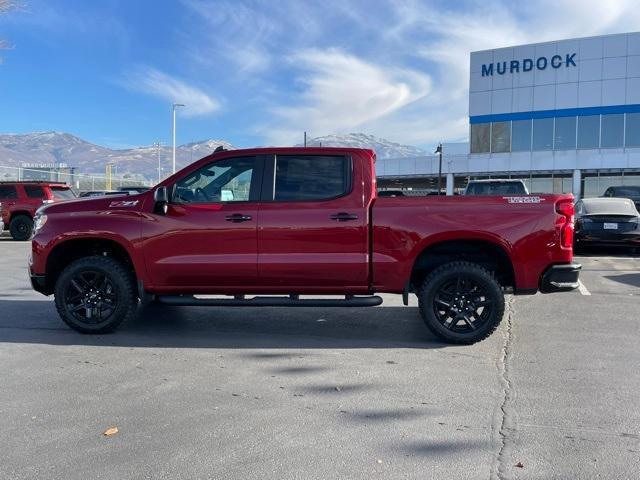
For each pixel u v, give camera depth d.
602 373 5.06
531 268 5.89
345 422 4.02
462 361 5.46
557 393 4.58
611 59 34.03
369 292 6.10
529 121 36.47
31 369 5.20
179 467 3.38
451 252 6.23
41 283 6.46
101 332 6.43
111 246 6.54
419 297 6.04
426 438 3.77
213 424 3.98
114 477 3.27
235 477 3.27
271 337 6.38
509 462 3.44
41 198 19.31
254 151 6.20
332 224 5.96
